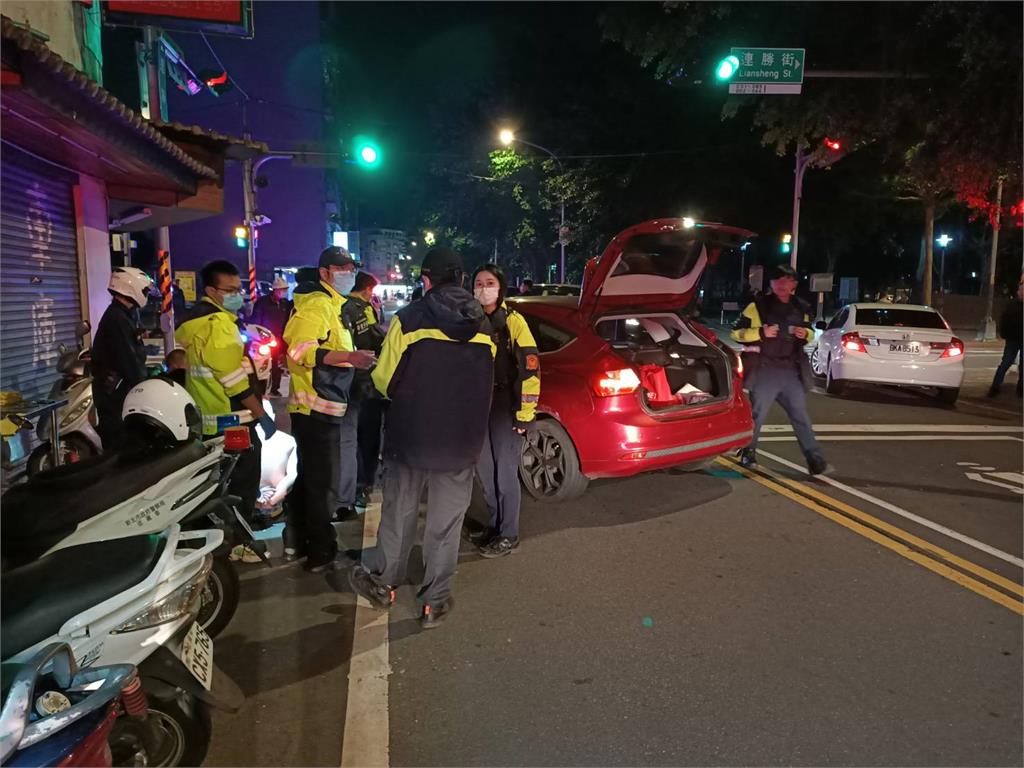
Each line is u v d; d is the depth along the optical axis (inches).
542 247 1782.7
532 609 170.1
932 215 1011.9
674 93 1103.0
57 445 178.5
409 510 165.0
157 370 217.0
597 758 118.7
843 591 179.3
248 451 185.8
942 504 246.4
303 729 126.8
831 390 479.2
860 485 267.6
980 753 120.2
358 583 168.9
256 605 173.2
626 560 197.9
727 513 235.8
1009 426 381.1
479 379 158.6
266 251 1480.1
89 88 216.2
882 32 479.5
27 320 287.7
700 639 156.3
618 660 148.0
